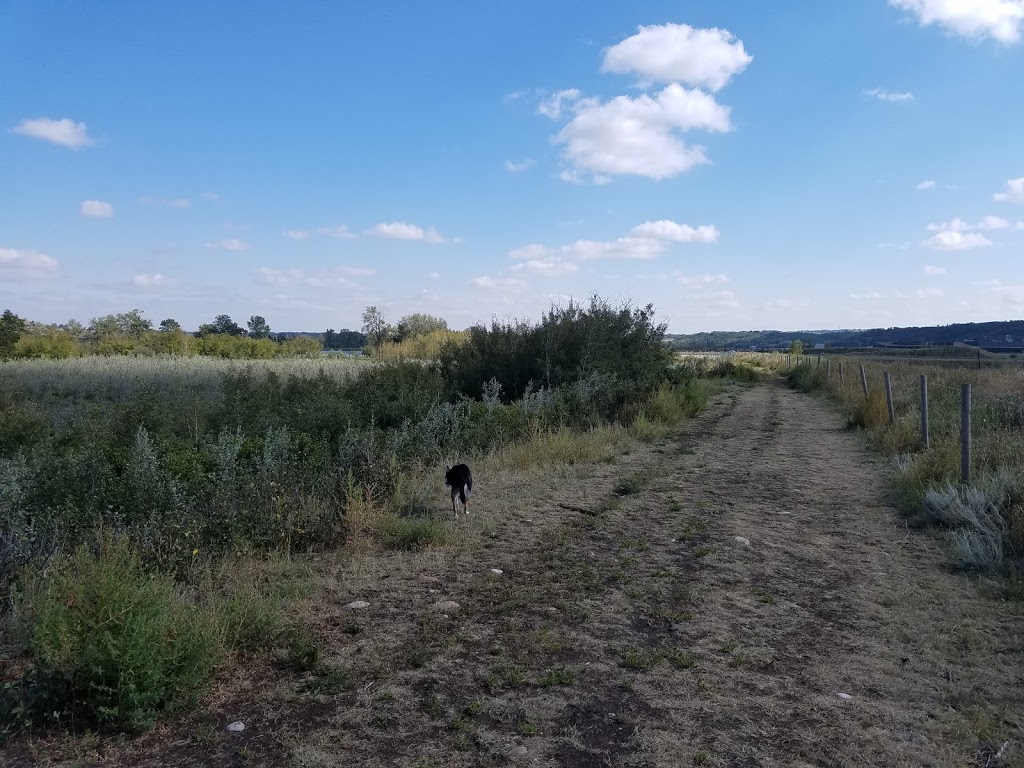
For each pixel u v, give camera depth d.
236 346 57.78
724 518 9.19
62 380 25.08
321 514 7.73
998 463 9.88
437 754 3.81
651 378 21.91
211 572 6.25
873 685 4.73
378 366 23.94
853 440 16.50
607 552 7.64
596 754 3.86
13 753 3.73
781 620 5.84
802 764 3.81
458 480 8.78
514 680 4.65
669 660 5.05
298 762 3.71
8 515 6.00
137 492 6.87
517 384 20.08
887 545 8.04
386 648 5.12
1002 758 3.88
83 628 4.10
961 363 42.34
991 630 5.61
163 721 4.08
